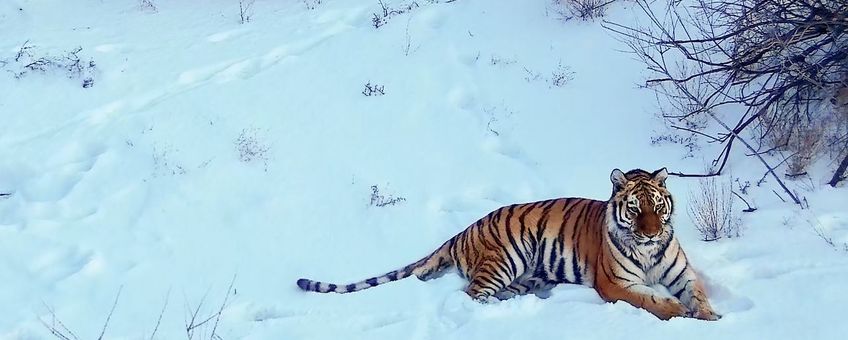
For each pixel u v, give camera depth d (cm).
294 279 788
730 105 1066
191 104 1134
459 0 1415
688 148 1007
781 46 957
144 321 714
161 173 989
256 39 1350
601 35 1249
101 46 1313
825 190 877
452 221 884
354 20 1421
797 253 743
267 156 1031
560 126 1082
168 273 801
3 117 1127
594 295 720
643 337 620
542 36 1282
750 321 634
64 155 1044
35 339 689
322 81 1203
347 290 755
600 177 962
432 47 1274
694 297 686
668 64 1155
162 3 1538
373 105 1140
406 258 825
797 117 966
